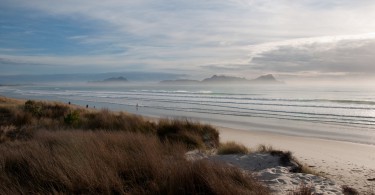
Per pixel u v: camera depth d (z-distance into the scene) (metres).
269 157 9.85
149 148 7.81
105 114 17.98
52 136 10.31
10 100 32.44
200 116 33.22
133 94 97.56
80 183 5.28
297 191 5.68
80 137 9.48
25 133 13.20
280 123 27.62
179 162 6.29
